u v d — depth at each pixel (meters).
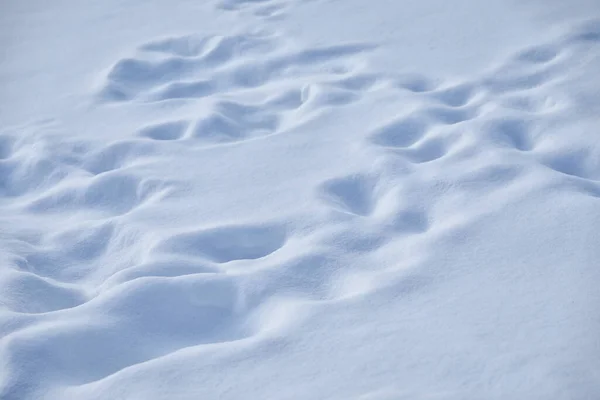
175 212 2.66
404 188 2.66
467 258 2.22
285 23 4.47
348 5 4.62
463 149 2.86
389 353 1.85
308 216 2.54
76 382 1.84
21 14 5.20
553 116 3.02
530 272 2.12
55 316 2.03
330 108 3.37
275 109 3.51
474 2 4.42
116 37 4.57
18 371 1.82
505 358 1.79
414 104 3.30
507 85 3.42
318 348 1.88
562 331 1.87
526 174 2.62
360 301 2.05
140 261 2.41
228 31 4.43
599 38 3.71
